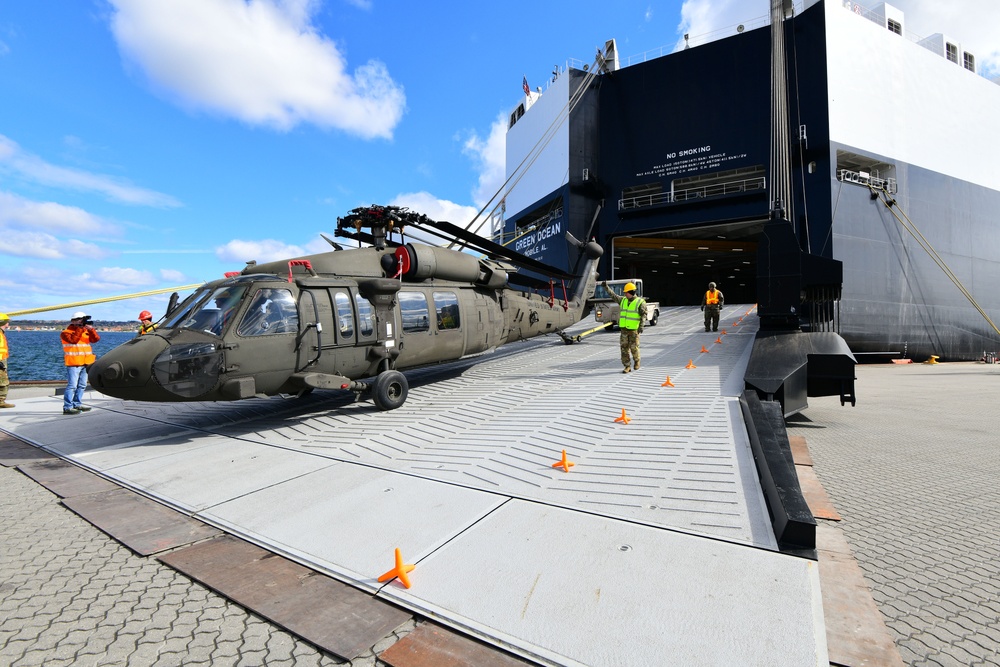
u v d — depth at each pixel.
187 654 2.37
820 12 22.73
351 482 4.62
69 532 3.84
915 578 3.00
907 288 23.72
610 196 27.94
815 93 22.78
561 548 3.18
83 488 4.81
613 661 2.17
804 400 7.20
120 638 2.50
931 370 19.39
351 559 3.20
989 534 3.65
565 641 2.32
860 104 23.12
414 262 8.74
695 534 3.28
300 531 3.66
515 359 12.73
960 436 6.96
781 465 3.92
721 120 25.02
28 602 2.84
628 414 6.27
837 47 22.81
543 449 5.23
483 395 8.34
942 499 4.41
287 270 7.46
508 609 2.58
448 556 3.16
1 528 3.90
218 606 2.80
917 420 8.20
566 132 27.97
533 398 7.79
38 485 4.97
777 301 8.50
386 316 8.06
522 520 3.62
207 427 7.21
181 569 3.18
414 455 5.39
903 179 24.03
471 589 2.78
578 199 27.84
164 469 5.25
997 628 2.47
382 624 2.56
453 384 9.73
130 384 5.71
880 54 24.00
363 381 7.59
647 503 3.78
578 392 7.89
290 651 2.39
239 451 5.86
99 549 3.54
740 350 11.30
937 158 25.28
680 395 6.99
